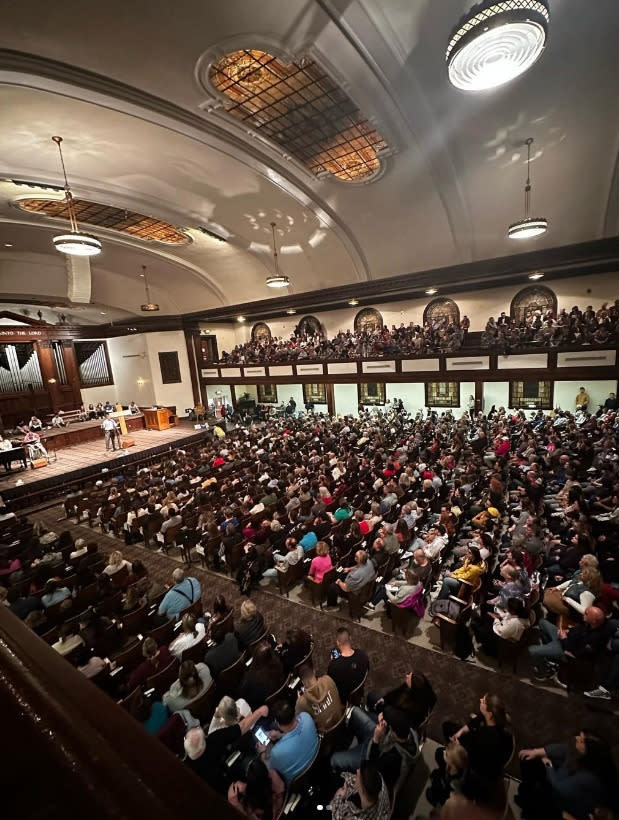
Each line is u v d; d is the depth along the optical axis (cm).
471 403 1756
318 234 1630
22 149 1052
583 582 507
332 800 312
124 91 857
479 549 616
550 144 1055
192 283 2292
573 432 1213
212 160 1156
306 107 972
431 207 1326
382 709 370
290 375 2220
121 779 42
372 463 1154
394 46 778
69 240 912
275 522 811
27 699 58
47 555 827
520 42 459
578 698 472
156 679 461
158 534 941
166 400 2603
